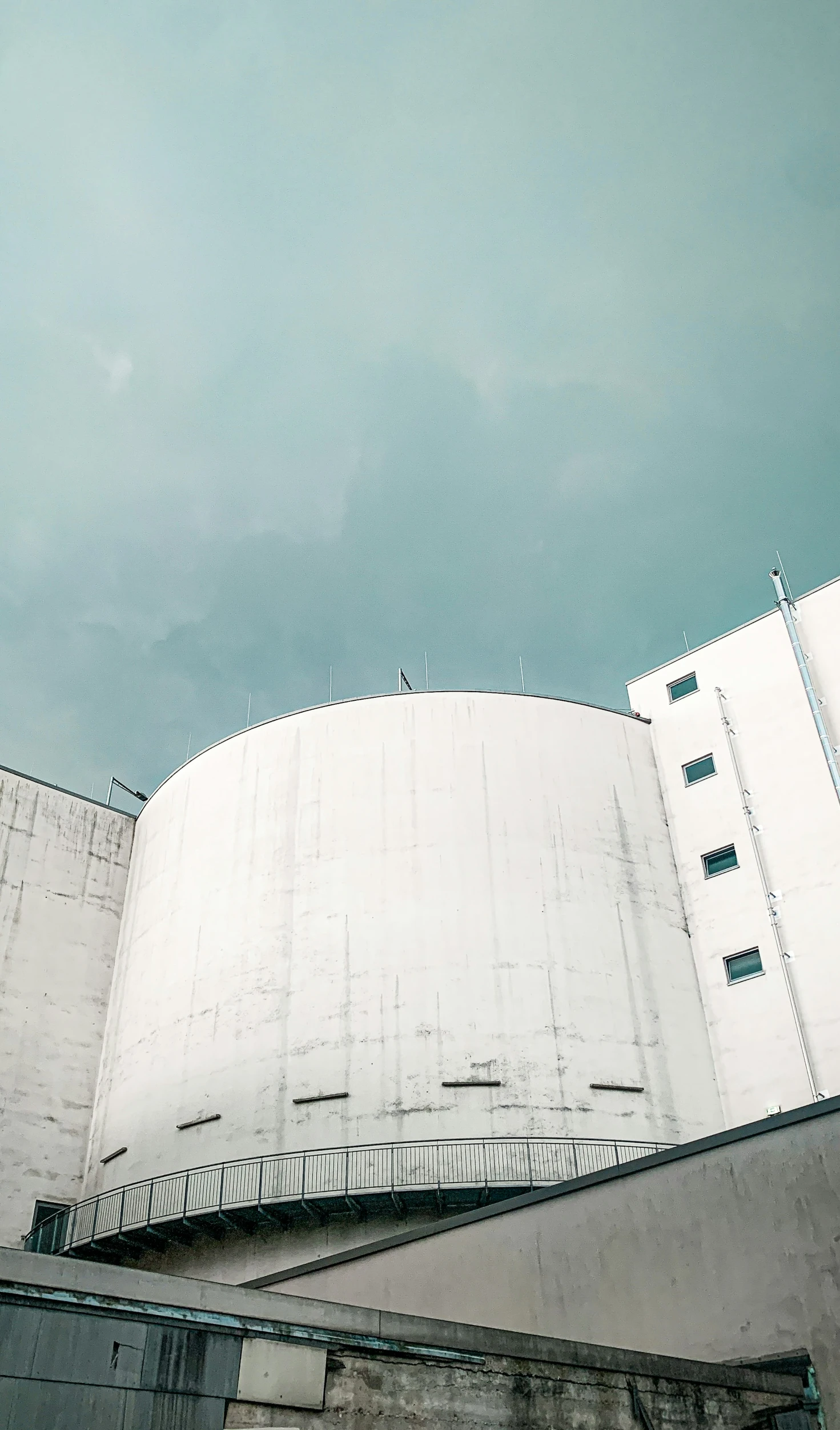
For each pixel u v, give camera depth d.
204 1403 10.00
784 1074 27.59
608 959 29.27
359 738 32.41
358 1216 26.36
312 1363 10.79
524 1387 11.73
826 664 31.98
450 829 30.45
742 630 34.16
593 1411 11.95
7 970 32.56
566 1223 16.44
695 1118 27.70
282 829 31.52
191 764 35.12
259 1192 25.88
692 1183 15.34
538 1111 26.47
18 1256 9.55
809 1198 14.07
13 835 34.47
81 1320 9.64
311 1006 28.38
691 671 34.81
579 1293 15.77
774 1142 14.73
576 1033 27.77
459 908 29.19
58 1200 30.39
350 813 31.11
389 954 28.61
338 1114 26.75
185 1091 28.72
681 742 33.91
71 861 35.41
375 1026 27.69
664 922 30.81
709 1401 12.70
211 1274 27.11
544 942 28.94
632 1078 27.59
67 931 34.31
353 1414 10.76
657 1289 15.01
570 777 32.09
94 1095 32.50
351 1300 18.45
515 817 30.84
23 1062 31.62
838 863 29.11
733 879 30.89
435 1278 17.55
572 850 30.75
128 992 32.62
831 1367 13.08
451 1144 25.92
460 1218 17.86
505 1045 27.25
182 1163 27.62
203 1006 29.67
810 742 31.12
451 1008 27.70
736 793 31.94
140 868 35.47
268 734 33.59
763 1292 14.00
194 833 33.22
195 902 31.73
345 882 29.98
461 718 32.50
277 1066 27.80
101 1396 9.45
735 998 29.36
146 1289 10.14
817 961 28.36
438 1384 11.33
